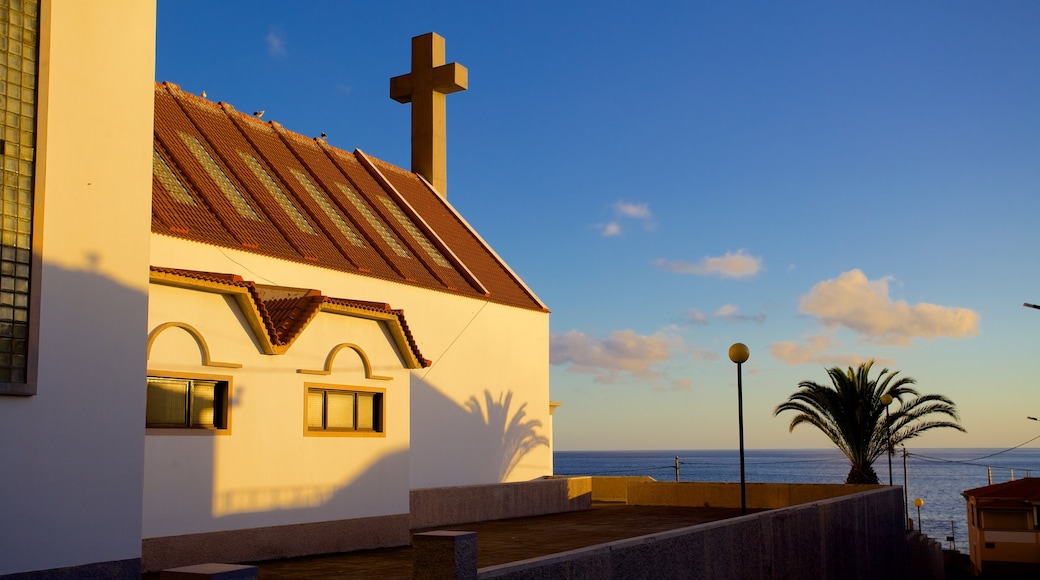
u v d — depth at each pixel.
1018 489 53.28
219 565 7.20
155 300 16.06
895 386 36.84
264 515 17.70
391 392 21.30
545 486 29.72
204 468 16.61
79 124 11.18
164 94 28.39
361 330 20.59
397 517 21.02
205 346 16.81
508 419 33.47
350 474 19.86
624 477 36.75
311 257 25.14
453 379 30.72
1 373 10.18
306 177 31.25
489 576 9.18
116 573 11.12
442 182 41.81
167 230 21.06
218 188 25.47
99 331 11.20
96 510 10.98
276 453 18.12
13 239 10.41
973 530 54.78
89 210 11.22
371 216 32.41
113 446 11.25
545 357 36.31
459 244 36.28
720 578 13.95
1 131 10.40
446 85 41.56
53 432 10.60
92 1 11.46
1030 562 51.72
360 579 14.84
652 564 12.09
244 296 17.42
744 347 21.22
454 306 31.14
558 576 10.12
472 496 26.45
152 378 16.03
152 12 12.30
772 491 31.86
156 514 15.67
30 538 10.29
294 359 18.77
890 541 25.44
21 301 10.43
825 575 18.75
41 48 10.80
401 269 29.31
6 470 10.12
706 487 32.97
